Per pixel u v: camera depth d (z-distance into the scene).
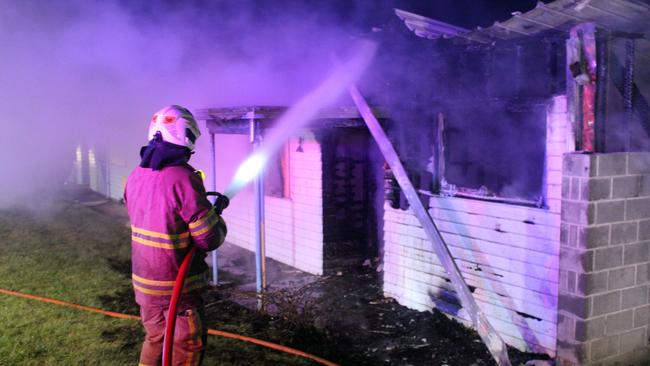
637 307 4.18
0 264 7.80
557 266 4.34
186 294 3.11
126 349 4.67
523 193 4.76
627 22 3.71
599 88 3.84
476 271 5.03
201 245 3.03
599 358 4.03
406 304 5.93
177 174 3.01
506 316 4.80
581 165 3.84
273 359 4.48
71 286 6.71
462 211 5.13
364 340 5.01
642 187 4.08
